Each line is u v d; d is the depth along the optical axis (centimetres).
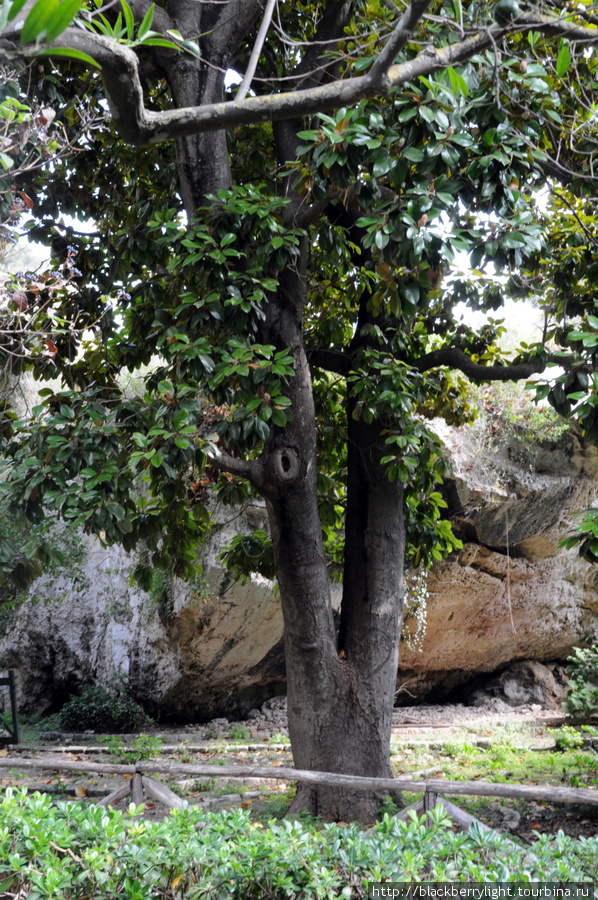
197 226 466
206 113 252
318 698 549
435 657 1344
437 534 705
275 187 616
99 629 1235
